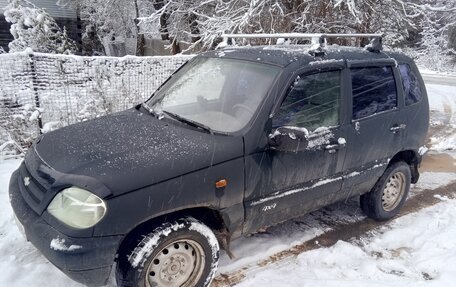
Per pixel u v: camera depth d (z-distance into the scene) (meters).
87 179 2.46
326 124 3.47
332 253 3.63
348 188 3.83
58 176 2.58
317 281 3.19
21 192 2.84
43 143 3.13
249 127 2.98
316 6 10.68
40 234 2.51
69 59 5.88
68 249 2.37
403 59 4.40
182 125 3.19
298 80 3.25
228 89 3.39
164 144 2.84
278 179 3.16
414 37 28.16
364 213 4.44
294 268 3.42
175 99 3.68
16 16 11.39
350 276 3.34
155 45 19.12
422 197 5.06
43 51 11.34
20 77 5.55
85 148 2.82
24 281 3.01
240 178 2.92
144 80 6.68
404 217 4.48
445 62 26.53
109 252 2.45
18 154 5.71
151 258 2.61
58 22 18.30
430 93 13.38
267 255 3.59
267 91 3.12
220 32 10.55
